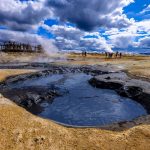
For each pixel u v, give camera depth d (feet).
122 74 119.55
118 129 42.52
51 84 102.94
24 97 74.74
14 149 32.78
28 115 42.91
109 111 65.21
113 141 36.40
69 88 96.48
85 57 310.65
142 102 72.64
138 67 147.02
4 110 42.68
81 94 85.97
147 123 45.85
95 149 33.86
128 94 81.87
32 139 35.06
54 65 186.29
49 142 34.83
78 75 135.95
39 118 42.29
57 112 63.72
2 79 105.40
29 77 115.44
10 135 35.50
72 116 60.49
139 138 37.50
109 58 278.87
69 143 35.14
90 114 61.98
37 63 209.77
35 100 72.74
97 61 224.53
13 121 39.40
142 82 92.84
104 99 79.10
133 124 45.39
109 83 96.53
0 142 33.83
